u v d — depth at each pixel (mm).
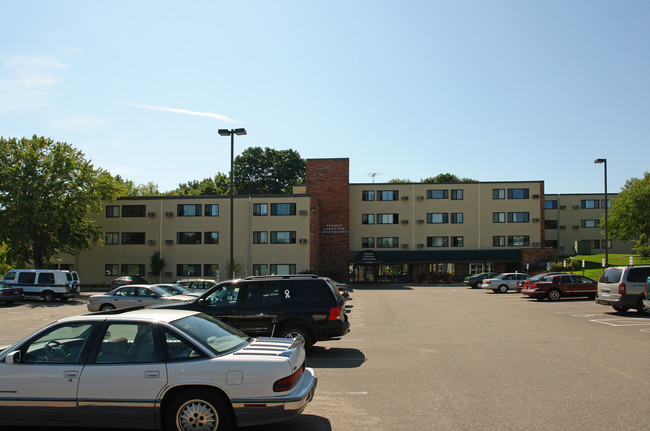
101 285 49719
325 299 11578
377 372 9656
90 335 5961
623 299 19672
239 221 49500
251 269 48875
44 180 41188
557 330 15570
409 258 55719
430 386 8461
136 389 5629
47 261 43344
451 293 37438
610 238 59344
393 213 57656
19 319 21047
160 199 50000
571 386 8367
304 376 6465
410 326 17094
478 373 9461
